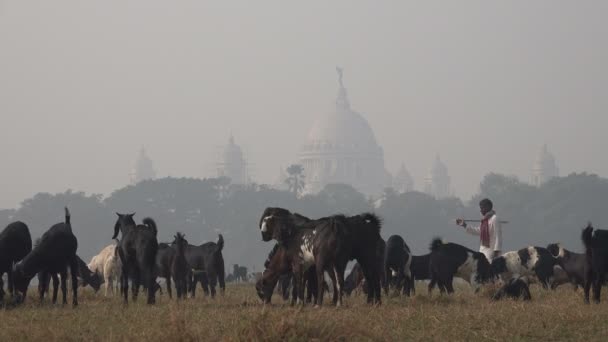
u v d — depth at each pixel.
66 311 18.89
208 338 13.81
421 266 24.58
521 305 17.84
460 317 16.20
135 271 21.73
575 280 22.89
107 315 17.67
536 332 14.55
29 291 29.34
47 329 15.09
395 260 24.00
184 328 13.86
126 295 21.55
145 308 19.31
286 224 20.50
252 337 13.43
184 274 25.59
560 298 21.03
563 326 15.05
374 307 18.25
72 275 21.30
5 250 21.11
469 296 22.80
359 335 13.79
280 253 20.70
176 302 20.86
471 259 23.91
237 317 15.73
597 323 15.25
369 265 20.03
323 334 13.59
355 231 19.80
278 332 13.39
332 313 16.84
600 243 19.27
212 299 24.45
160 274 26.19
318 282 19.62
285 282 24.42
